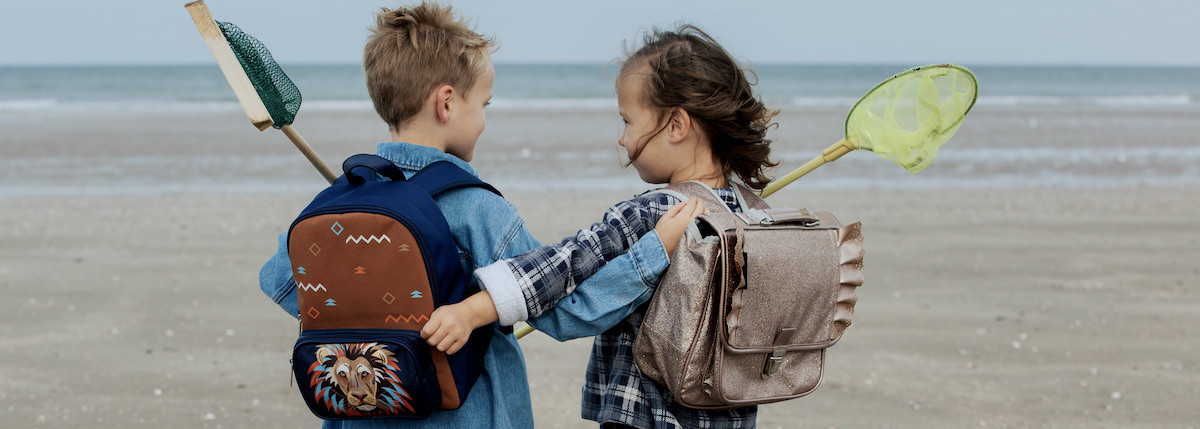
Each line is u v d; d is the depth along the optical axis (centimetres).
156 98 3928
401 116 179
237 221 885
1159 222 930
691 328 165
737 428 180
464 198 175
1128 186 1227
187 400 425
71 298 602
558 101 3862
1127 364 480
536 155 1512
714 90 181
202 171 1282
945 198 1080
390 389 157
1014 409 416
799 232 173
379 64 178
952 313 573
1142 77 9550
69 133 1873
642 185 1166
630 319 179
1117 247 795
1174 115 2970
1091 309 588
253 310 580
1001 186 1205
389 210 155
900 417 407
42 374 456
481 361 173
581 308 168
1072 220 933
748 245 165
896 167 1398
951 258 737
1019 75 9994
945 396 432
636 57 186
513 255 173
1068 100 4344
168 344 508
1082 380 455
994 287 644
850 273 176
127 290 624
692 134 185
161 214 919
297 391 441
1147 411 415
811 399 428
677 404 177
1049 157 1606
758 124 192
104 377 453
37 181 1166
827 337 177
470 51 179
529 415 189
